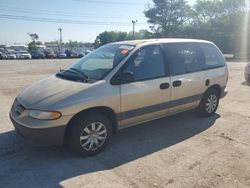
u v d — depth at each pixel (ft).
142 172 12.15
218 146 15.02
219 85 20.16
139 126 18.12
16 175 11.82
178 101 17.10
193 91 18.04
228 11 177.37
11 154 13.79
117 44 16.69
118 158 13.48
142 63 15.15
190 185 11.16
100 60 15.42
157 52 16.08
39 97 13.01
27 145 14.80
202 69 18.66
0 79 41.42
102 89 13.42
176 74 16.74
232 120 19.61
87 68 15.23
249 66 36.58
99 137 13.82
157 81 15.58
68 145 13.43
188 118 19.88
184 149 14.58
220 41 146.41
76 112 12.62
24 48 297.94
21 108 13.19
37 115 12.28
